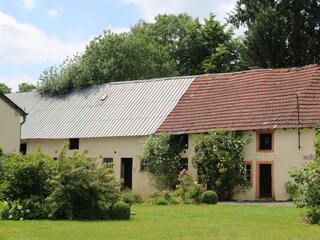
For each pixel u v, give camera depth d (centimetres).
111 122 3881
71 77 4597
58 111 4341
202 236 1515
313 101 3228
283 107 3266
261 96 3469
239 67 5562
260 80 3628
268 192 3166
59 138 3994
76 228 1673
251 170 3222
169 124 3594
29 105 4603
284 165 3120
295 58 4481
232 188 3231
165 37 6856
